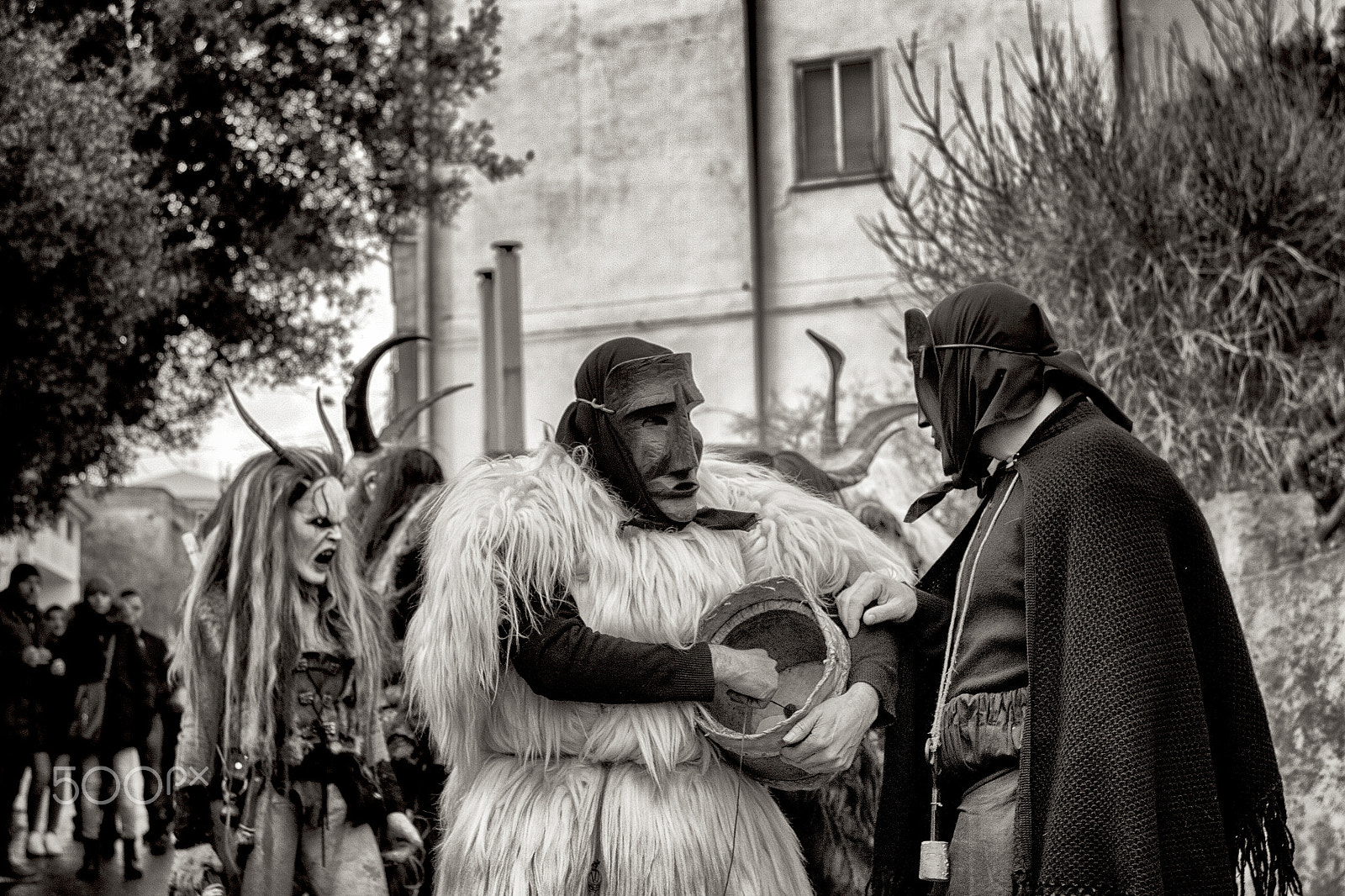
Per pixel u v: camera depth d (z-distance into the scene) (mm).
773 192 17250
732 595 3260
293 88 11562
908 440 9383
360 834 4590
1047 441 3033
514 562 3223
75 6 10484
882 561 3529
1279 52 8516
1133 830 2652
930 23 16438
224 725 4488
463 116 17938
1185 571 2900
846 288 16875
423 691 3334
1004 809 2986
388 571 5355
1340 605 5547
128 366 11125
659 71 17672
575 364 17594
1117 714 2715
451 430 17641
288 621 4562
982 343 3100
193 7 10641
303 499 4664
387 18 12000
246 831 4445
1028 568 2912
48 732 10125
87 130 9266
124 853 9836
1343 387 7078
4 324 9242
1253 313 7570
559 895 3137
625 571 3281
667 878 3135
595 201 17688
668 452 3340
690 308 17344
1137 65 10195
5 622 9867
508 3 18000
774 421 13633
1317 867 5406
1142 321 7664
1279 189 7539
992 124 9109
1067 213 7965
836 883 3885
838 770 3215
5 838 9656
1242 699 2898
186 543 4879
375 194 12227
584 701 3191
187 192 11438
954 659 3127
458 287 17844
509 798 3240
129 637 10266
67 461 10195
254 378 12047
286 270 11703
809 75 17234
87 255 9398
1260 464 7125
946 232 8875
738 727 3213
